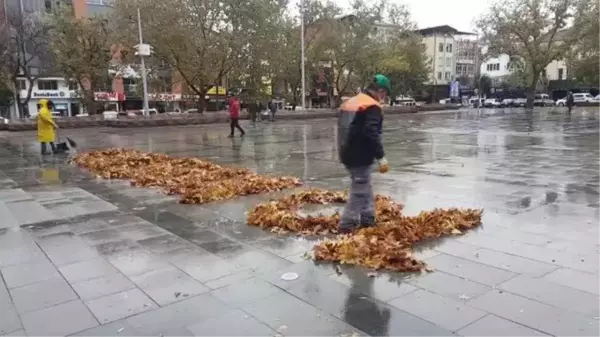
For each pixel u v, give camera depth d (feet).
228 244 16.20
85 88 128.88
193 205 22.24
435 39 263.49
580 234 16.51
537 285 12.27
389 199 22.16
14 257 15.37
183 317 10.96
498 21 155.33
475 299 11.51
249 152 46.09
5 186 28.68
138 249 15.90
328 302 11.54
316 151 46.29
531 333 9.88
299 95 165.07
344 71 166.71
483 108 200.23
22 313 11.40
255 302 11.65
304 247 15.72
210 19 104.53
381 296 11.80
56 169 35.99
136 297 12.13
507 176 29.12
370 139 16.17
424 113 152.66
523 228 17.38
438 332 9.98
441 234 16.66
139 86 120.88
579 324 10.20
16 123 89.35
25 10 124.16
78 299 12.10
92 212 21.30
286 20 131.23
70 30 105.40
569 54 163.43
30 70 132.05
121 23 102.37
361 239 15.25
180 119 100.83
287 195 24.29
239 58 109.70
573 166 33.01
